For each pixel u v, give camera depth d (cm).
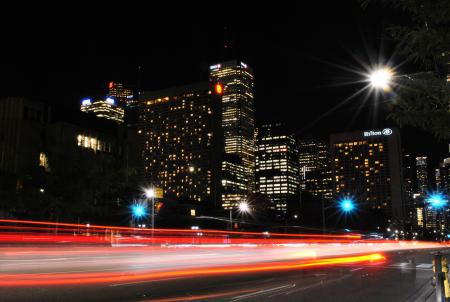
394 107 693
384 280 1767
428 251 5278
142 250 3016
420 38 609
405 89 685
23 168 4666
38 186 4650
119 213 6838
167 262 2319
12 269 1747
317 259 3139
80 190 4650
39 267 1838
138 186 6362
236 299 1202
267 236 6662
